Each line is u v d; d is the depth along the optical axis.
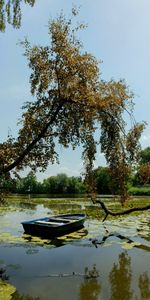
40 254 15.94
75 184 94.88
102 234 21.02
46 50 13.44
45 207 42.84
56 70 13.30
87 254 16.08
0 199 12.92
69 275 12.91
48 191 95.62
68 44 13.35
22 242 18.23
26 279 12.34
